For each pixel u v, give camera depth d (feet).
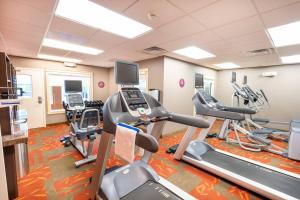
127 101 6.11
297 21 7.55
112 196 5.49
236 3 6.09
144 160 7.43
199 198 6.72
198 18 7.34
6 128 5.02
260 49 12.23
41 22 7.88
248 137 12.87
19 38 10.26
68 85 16.75
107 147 5.43
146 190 6.08
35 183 7.47
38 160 9.82
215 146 13.02
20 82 16.62
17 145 5.29
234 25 8.06
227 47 11.87
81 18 7.57
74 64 20.08
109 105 5.65
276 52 12.95
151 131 7.13
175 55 14.75
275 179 7.33
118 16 7.36
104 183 5.98
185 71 17.48
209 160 9.27
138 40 10.57
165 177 8.25
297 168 9.39
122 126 4.57
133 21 7.84
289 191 6.45
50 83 18.89
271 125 19.16
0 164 3.04
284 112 18.30
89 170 8.70
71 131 11.73
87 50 13.65
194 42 10.84
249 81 20.95
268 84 19.42
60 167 8.99
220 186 7.54
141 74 17.49
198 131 16.57
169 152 11.32
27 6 6.38
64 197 6.57
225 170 8.07
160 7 6.45
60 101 19.63
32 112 17.40
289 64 17.88
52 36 9.96
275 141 14.64
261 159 10.59
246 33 9.09
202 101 10.92
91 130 9.38
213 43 10.98
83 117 9.08
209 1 5.98
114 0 5.98
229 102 22.94
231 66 20.58
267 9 6.48
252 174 7.76
